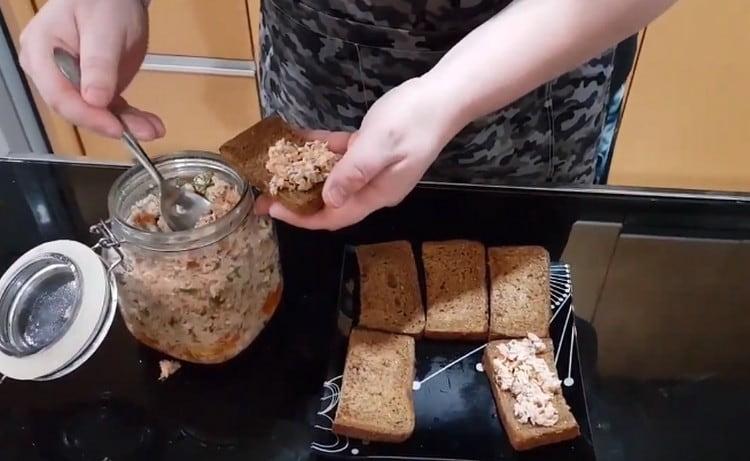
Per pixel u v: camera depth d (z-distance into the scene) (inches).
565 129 25.2
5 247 22.4
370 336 20.4
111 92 18.7
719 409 19.0
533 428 18.1
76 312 17.1
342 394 19.0
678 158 48.9
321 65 23.7
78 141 47.9
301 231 23.3
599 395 19.3
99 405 19.2
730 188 49.5
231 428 18.6
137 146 18.9
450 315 20.9
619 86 31.3
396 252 22.3
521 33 17.0
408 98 16.9
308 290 21.6
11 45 43.9
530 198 23.9
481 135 23.9
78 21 19.5
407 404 18.8
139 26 20.7
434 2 21.0
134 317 19.2
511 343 20.0
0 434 18.7
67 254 18.2
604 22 16.9
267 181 18.9
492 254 22.4
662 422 18.7
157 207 19.7
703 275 22.1
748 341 20.6
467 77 17.1
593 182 29.0
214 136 48.1
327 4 21.9
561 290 21.5
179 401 19.2
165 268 18.2
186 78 45.1
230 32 43.3
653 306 21.4
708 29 42.5
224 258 18.4
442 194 23.9
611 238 23.0
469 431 18.6
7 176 24.5
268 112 27.8
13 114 45.9
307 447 18.3
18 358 16.9
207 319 18.7
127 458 18.1
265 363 19.9
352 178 16.7
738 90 45.1
